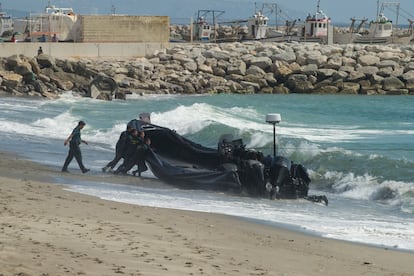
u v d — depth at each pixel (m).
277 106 144.75
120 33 195.12
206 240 39.78
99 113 120.44
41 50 167.25
